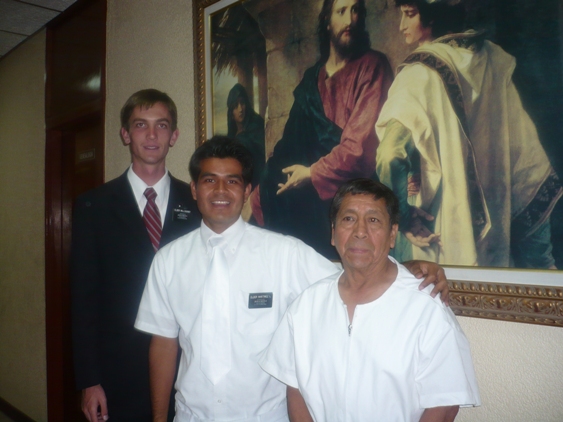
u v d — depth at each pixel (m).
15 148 3.69
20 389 3.60
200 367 1.31
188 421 1.34
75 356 1.68
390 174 1.42
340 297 1.16
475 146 1.24
